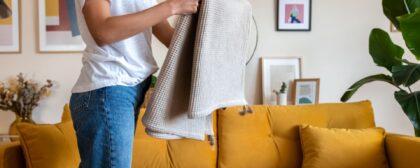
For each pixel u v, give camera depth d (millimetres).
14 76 2604
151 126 1026
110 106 987
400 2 2285
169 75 1012
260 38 2764
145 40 1105
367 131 2135
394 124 2906
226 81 1113
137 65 1062
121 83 1020
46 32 2592
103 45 956
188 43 1022
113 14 1048
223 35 1046
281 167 2156
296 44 2801
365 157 2016
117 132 983
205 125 1168
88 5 953
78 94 1037
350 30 2848
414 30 2029
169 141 2117
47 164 1731
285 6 2770
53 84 2621
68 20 2598
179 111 1066
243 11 1134
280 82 2768
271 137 2219
